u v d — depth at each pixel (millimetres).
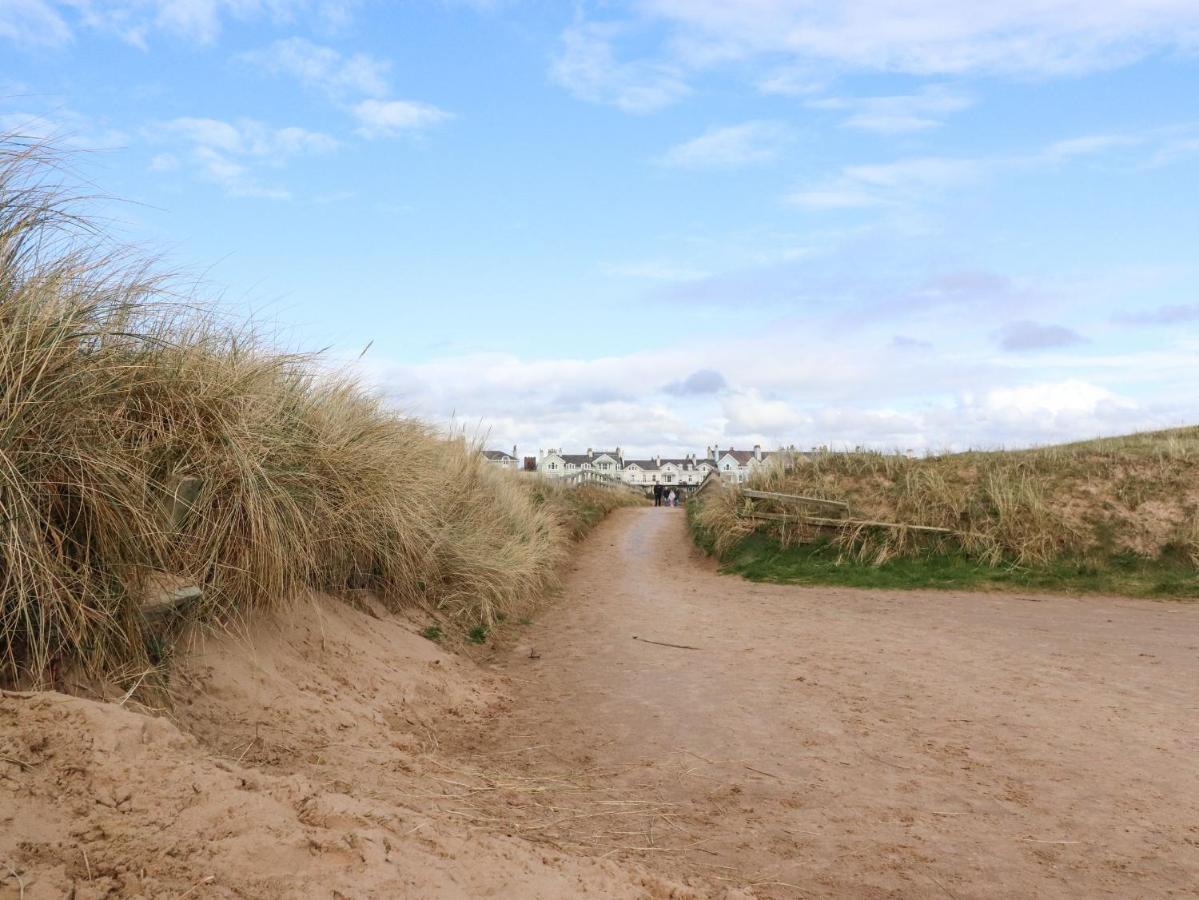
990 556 15602
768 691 7363
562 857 3600
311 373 7953
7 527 3895
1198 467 16406
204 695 4871
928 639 10023
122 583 4438
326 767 4566
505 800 4676
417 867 2916
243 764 4312
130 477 4688
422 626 8719
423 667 7355
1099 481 16531
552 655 9344
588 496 33062
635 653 9258
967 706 6848
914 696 7180
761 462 20891
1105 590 14109
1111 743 5859
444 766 5195
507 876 3123
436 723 6336
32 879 2318
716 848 4148
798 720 6457
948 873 3906
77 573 4250
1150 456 17125
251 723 4867
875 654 9062
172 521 5191
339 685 6070
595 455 127438
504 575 11000
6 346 4250
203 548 5465
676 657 8977
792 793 4945
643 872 3633
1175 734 6074
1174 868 3973
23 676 3904
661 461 133500
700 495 28797
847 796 4895
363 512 7941
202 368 6008
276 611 6223
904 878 3852
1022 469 17562
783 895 3631
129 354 5445
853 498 18125
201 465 5594
